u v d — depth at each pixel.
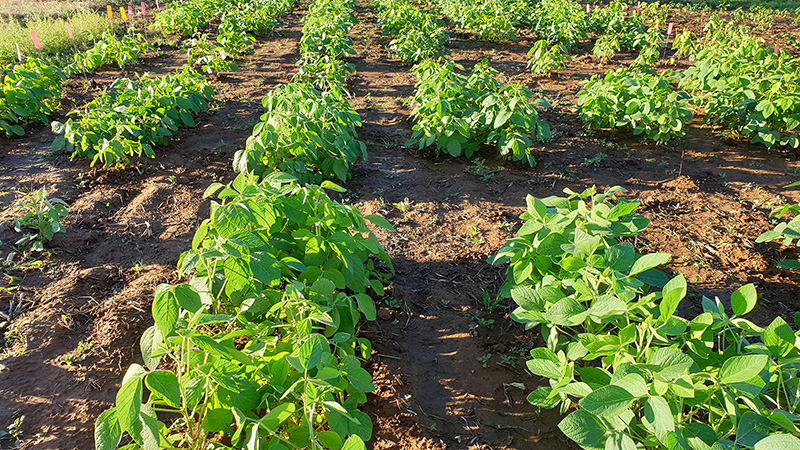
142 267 4.08
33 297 3.65
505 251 3.22
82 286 3.79
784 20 16.27
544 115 7.87
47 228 4.30
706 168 6.10
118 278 3.94
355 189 5.55
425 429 2.75
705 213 5.03
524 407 2.90
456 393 3.00
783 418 1.75
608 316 2.43
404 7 13.46
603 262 2.54
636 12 17.20
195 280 2.67
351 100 8.65
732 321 2.26
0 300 3.59
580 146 6.75
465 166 6.14
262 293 2.64
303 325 2.31
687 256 4.34
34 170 5.73
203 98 7.67
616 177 5.87
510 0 16.94
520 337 3.42
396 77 10.16
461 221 4.93
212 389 2.07
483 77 6.70
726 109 6.78
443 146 6.21
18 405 2.78
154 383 1.82
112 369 3.07
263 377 2.16
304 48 10.43
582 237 2.65
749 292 2.19
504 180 5.79
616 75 7.20
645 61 10.17
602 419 1.98
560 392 2.23
